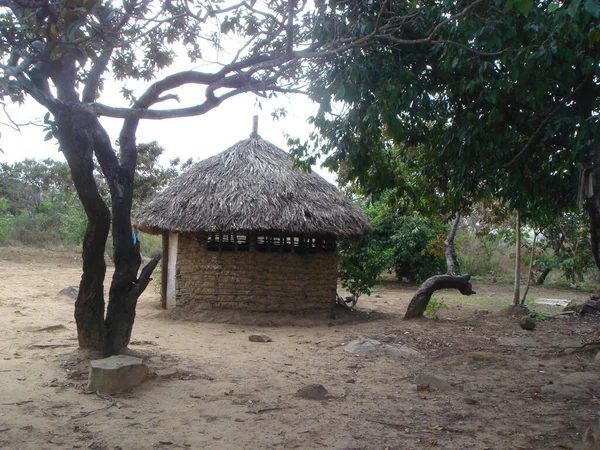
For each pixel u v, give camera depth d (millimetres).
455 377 6562
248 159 11258
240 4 5348
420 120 7305
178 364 6711
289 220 10156
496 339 8953
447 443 4332
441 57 6523
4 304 11141
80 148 5664
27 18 3873
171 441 4195
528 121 6320
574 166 5664
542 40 5695
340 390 5855
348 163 7438
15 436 4164
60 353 6906
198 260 10930
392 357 7621
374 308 12898
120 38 5516
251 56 5938
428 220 17781
